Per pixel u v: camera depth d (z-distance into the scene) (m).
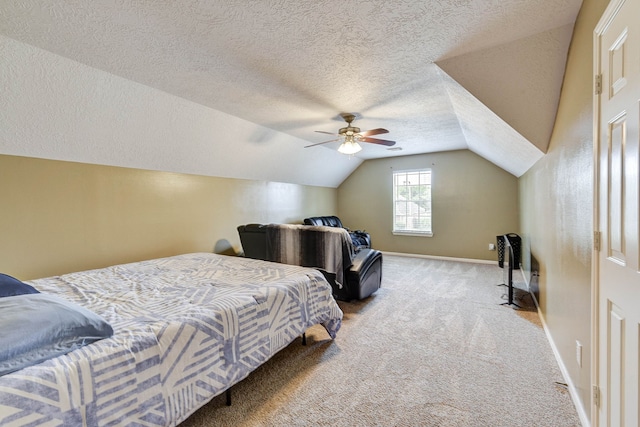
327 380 1.94
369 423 1.56
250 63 2.13
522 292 3.72
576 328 1.65
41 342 1.05
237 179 4.81
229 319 1.63
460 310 3.15
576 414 1.60
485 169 5.52
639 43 0.92
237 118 3.51
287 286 2.10
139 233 3.52
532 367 2.05
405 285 4.10
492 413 1.62
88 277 2.38
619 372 1.10
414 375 1.98
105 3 1.46
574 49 1.65
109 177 3.23
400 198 6.50
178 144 3.47
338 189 7.28
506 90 2.09
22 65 1.98
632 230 0.99
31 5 1.47
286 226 3.55
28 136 2.48
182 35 1.77
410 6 1.51
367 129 4.10
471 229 5.68
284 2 1.47
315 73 2.31
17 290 1.53
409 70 2.26
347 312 3.12
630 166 0.99
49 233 2.79
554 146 2.20
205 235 4.32
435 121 3.70
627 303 1.03
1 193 2.50
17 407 0.91
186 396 1.37
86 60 2.08
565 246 1.90
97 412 1.08
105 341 1.21
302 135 4.37
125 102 2.63
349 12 1.56
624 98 1.03
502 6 1.52
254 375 2.00
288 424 1.56
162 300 1.79
